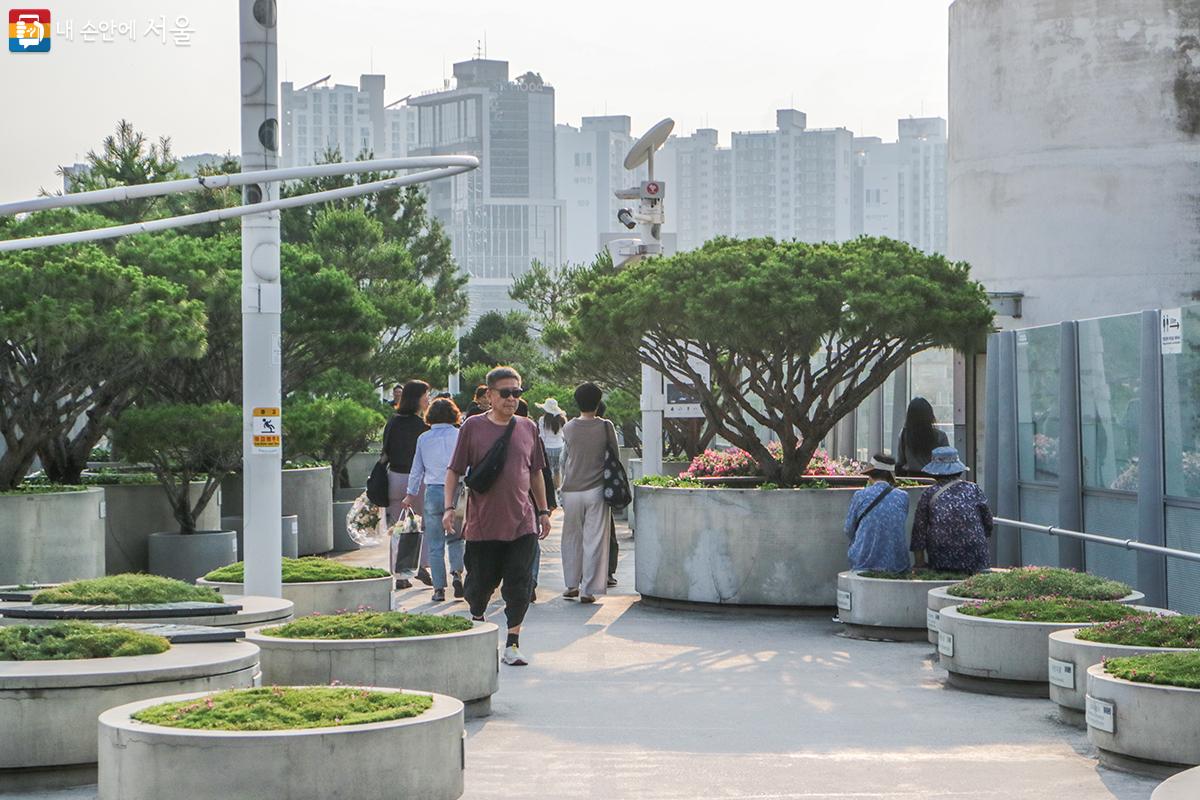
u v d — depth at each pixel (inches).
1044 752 374.9
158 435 772.0
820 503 659.4
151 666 335.6
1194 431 573.3
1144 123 999.6
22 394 717.9
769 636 597.3
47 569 677.3
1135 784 336.5
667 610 682.2
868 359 695.1
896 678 494.9
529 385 2326.5
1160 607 602.9
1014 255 1041.5
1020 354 767.7
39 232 713.6
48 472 830.5
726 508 666.8
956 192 1100.5
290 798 277.1
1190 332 573.0
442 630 423.5
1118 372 647.8
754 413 718.5
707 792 328.2
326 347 992.2
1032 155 1031.6
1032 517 756.0
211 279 850.1
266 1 519.8
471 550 516.7
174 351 701.3
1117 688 349.1
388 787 285.6
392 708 302.4
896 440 982.4
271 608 447.5
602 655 547.2
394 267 1379.2
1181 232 995.9
